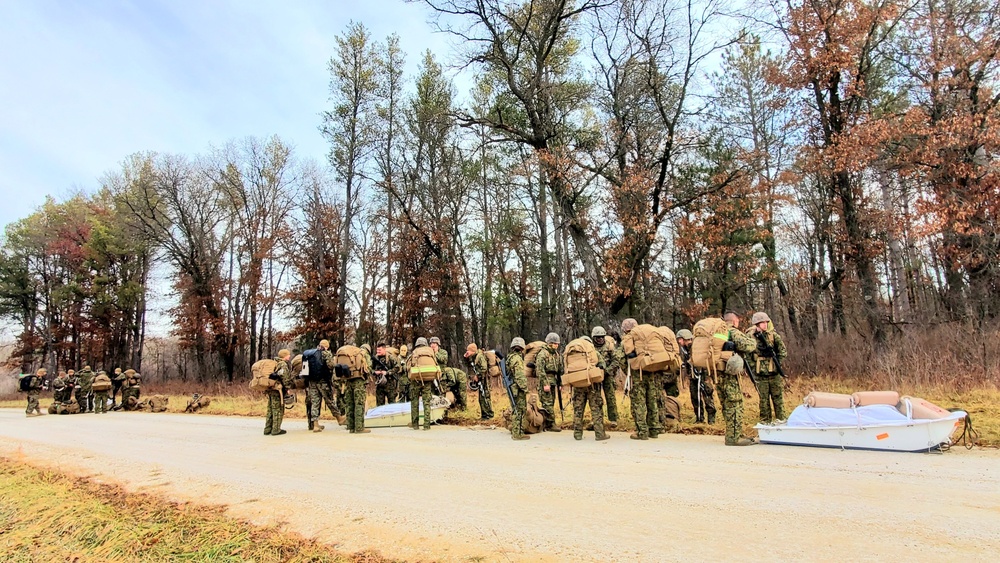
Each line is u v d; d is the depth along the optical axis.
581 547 4.12
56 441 11.78
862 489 5.38
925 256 21.75
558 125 24.11
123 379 22.03
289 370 11.74
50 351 44.56
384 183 32.28
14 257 45.47
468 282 32.31
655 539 4.22
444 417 12.88
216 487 6.65
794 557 3.76
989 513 4.54
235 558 4.38
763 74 22.03
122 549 4.78
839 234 20.66
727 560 3.75
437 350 14.61
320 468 7.57
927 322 16.72
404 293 31.61
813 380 15.68
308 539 4.62
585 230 23.30
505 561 3.92
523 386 9.52
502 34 23.31
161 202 38.78
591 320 24.47
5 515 6.17
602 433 8.99
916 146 17.14
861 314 19.27
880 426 7.10
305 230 35.56
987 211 15.87
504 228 31.36
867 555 3.75
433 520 4.95
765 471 6.27
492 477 6.55
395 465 7.54
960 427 8.19
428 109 30.72
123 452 9.77
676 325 26.67
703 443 8.30
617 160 22.56
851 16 18.17
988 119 15.58
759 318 9.52
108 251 42.91
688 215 21.89
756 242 22.53
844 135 18.05
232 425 13.90
